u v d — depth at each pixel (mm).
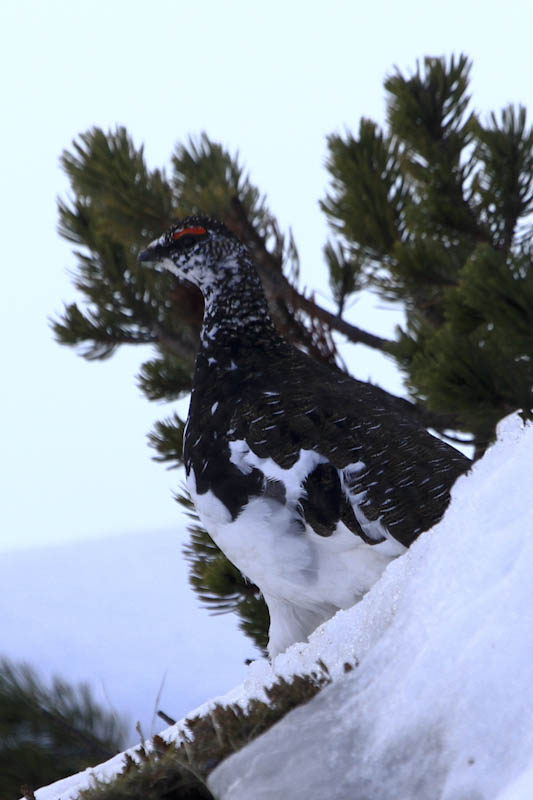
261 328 9719
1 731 9727
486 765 3971
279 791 4488
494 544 4883
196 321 14828
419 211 14969
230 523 8102
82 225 16078
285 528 7852
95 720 9875
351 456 7855
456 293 11180
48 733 9680
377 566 7625
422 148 15070
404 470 7719
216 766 5312
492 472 5547
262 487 7996
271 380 8867
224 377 9117
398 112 15203
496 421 10945
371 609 5926
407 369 13031
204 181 14875
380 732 4480
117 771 6840
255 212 14883
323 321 14531
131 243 15484
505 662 4223
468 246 15000
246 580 12719
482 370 10555
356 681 4996
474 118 15156
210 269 10023
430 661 4539
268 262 13820
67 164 15062
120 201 14898
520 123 14492
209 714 6445
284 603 8234
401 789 4172
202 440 8586
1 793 9703
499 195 14805
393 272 14672
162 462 14680
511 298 10445
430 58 15062
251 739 5355
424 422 12992
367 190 14633
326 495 7766
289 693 5703
